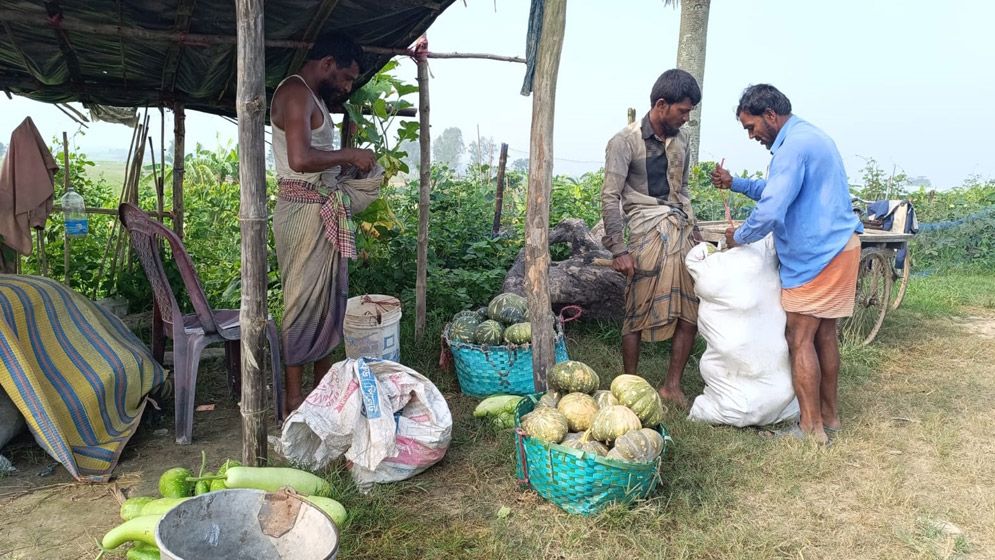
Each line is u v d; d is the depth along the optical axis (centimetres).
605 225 462
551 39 364
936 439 414
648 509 320
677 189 474
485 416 429
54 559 287
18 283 391
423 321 584
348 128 612
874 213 718
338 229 399
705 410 435
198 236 795
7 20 372
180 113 593
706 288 420
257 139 303
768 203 389
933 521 327
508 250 750
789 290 408
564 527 315
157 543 216
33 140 483
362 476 346
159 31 421
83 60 485
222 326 441
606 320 638
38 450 386
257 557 246
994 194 1283
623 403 357
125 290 594
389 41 504
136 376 414
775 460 383
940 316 779
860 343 625
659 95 441
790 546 308
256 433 328
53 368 371
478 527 319
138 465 377
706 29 1170
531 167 388
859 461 390
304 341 407
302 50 477
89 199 778
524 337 475
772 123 412
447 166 858
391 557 292
